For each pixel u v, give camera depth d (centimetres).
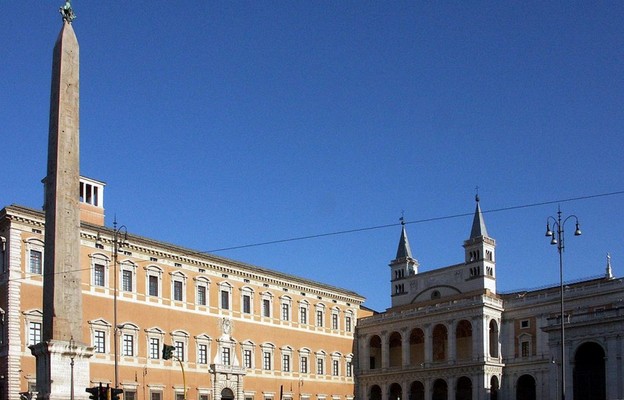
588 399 8619
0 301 7094
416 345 11625
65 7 5338
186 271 8856
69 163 5094
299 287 10538
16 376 6888
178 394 8412
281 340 10056
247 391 9350
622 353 8331
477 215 11494
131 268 8200
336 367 11100
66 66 5222
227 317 9262
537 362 10169
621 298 9475
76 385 4747
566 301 10056
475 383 10256
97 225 8025
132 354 8012
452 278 11519
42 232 7394
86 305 7631
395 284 12375
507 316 10694
